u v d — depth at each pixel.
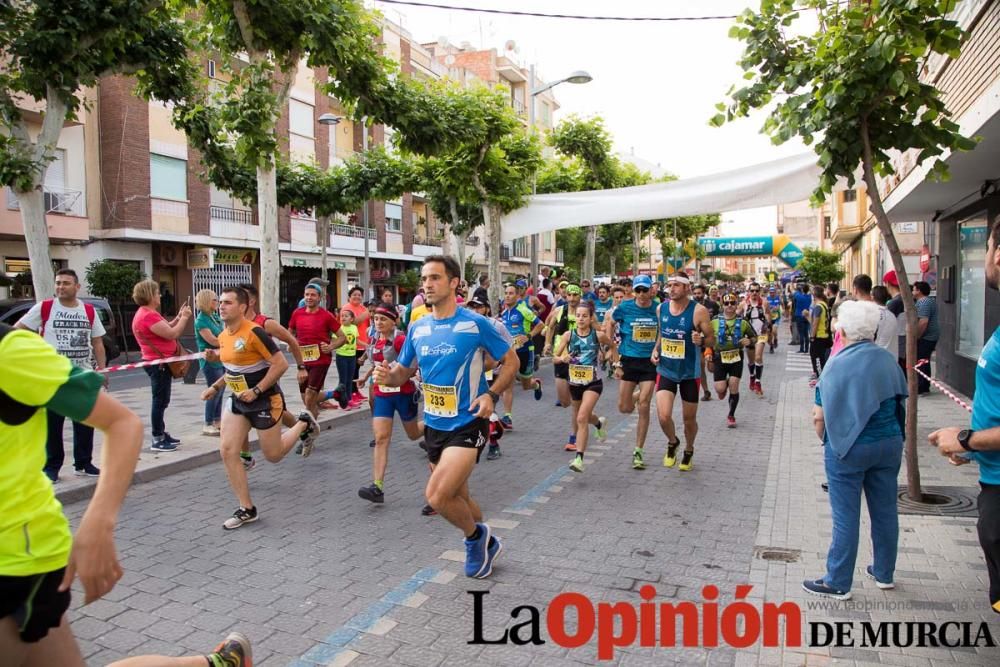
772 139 5.82
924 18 5.11
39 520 1.99
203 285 26.92
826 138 5.55
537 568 4.70
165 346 7.76
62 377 1.95
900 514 5.52
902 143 5.47
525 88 53.75
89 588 1.94
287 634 3.79
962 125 7.26
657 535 5.36
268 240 10.45
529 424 10.27
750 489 6.67
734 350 9.78
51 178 21.72
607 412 11.18
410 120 11.84
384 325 6.41
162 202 24.50
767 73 5.89
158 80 10.32
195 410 10.73
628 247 46.66
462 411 4.39
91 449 6.72
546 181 24.17
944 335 12.97
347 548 5.11
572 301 9.07
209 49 10.35
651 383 7.45
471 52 49.50
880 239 25.98
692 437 7.33
